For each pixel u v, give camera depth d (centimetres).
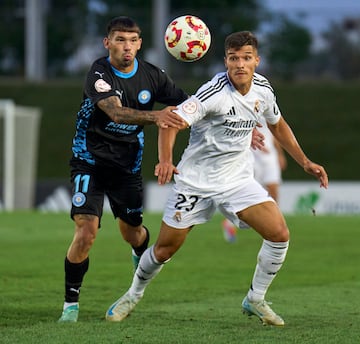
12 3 15300
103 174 2730
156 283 3372
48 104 12794
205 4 14500
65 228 5409
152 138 11900
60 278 3450
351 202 7600
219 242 4844
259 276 2528
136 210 2834
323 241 4912
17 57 14250
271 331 2403
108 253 4278
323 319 2614
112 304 2805
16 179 8488
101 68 2614
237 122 2467
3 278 3447
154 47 11825
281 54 13275
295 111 12500
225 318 2628
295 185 7700
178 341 2245
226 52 2430
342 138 11994
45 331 2381
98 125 2664
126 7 14412
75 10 13788
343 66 13262
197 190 2512
